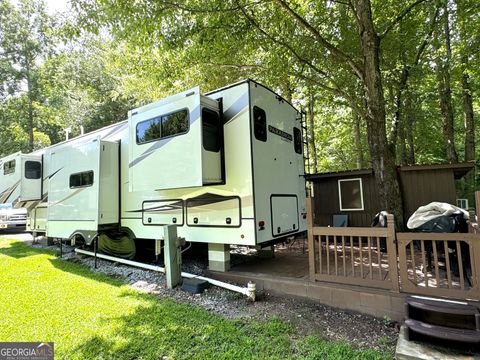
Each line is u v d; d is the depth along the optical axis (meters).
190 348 2.72
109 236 6.54
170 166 4.61
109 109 19.95
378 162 5.72
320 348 2.65
